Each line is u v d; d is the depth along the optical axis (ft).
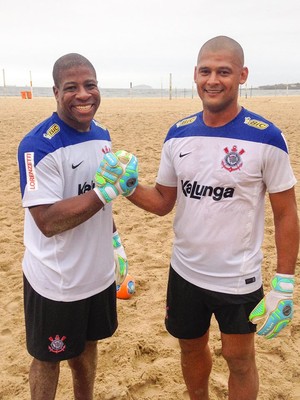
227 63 7.41
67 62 7.55
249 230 7.81
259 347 11.78
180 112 72.08
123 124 52.95
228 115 7.66
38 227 7.53
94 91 7.72
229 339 8.11
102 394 10.02
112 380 10.48
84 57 7.80
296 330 12.51
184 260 8.32
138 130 47.62
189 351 8.83
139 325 12.78
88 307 8.31
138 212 21.97
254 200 7.70
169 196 8.71
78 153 7.79
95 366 9.25
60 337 8.09
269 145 7.44
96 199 7.39
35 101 116.88
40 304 7.98
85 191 7.95
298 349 11.74
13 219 20.97
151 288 14.85
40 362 8.34
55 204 7.37
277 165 7.51
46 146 7.44
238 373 8.28
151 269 16.22
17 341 12.11
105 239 8.34
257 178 7.59
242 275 7.88
